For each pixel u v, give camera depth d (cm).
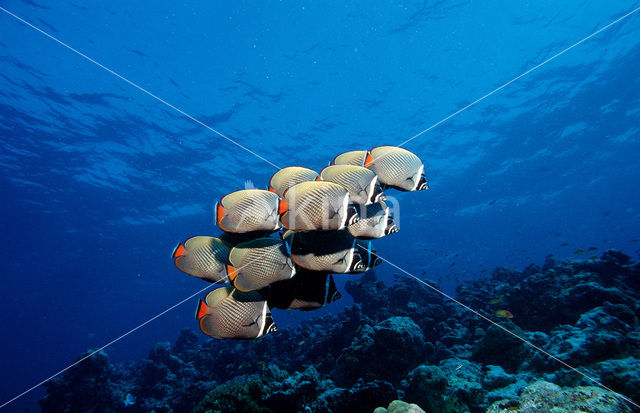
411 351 652
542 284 793
